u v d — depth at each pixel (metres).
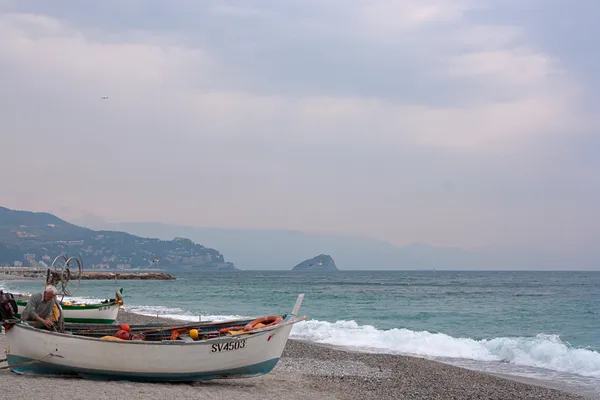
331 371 15.77
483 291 71.94
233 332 12.54
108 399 10.10
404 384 14.39
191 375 11.88
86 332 12.89
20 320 11.80
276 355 12.45
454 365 19.02
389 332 25.36
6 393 10.05
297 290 74.69
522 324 32.41
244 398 11.27
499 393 13.74
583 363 18.39
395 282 109.44
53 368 11.73
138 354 11.60
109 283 104.44
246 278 145.25
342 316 37.19
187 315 35.56
